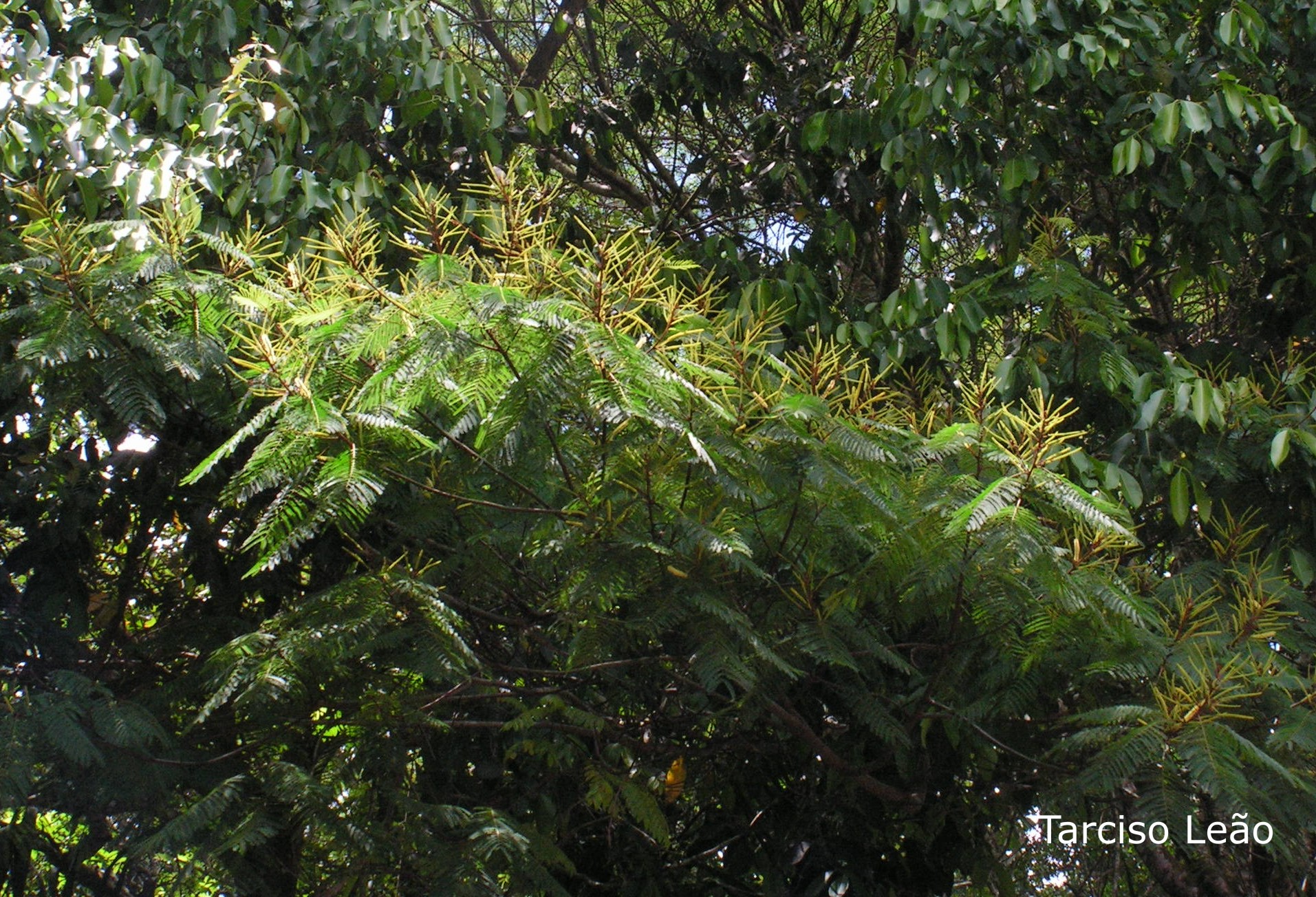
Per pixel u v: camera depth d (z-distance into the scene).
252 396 2.63
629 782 3.29
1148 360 4.03
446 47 4.20
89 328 2.58
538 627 3.29
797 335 4.14
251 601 3.67
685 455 2.55
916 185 4.50
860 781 3.37
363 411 2.37
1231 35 4.05
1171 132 3.93
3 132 3.06
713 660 2.66
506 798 3.58
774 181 5.01
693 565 2.70
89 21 3.91
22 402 3.27
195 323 2.72
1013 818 3.89
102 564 3.81
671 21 5.91
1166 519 4.17
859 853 3.85
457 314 2.29
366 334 2.37
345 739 3.16
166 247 2.71
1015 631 3.06
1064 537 2.90
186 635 3.45
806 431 2.69
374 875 2.96
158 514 3.65
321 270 3.62
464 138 4.41
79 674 3.00
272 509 2.33
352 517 2.49
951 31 4.35
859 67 6.05
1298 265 4.58
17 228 3.12
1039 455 2.52
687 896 3.95
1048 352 3.90
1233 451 3.71
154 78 3.60
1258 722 2.88
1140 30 4.16
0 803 2.70
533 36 6.50
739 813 4.00
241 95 3.79
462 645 2.73
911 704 3.29
